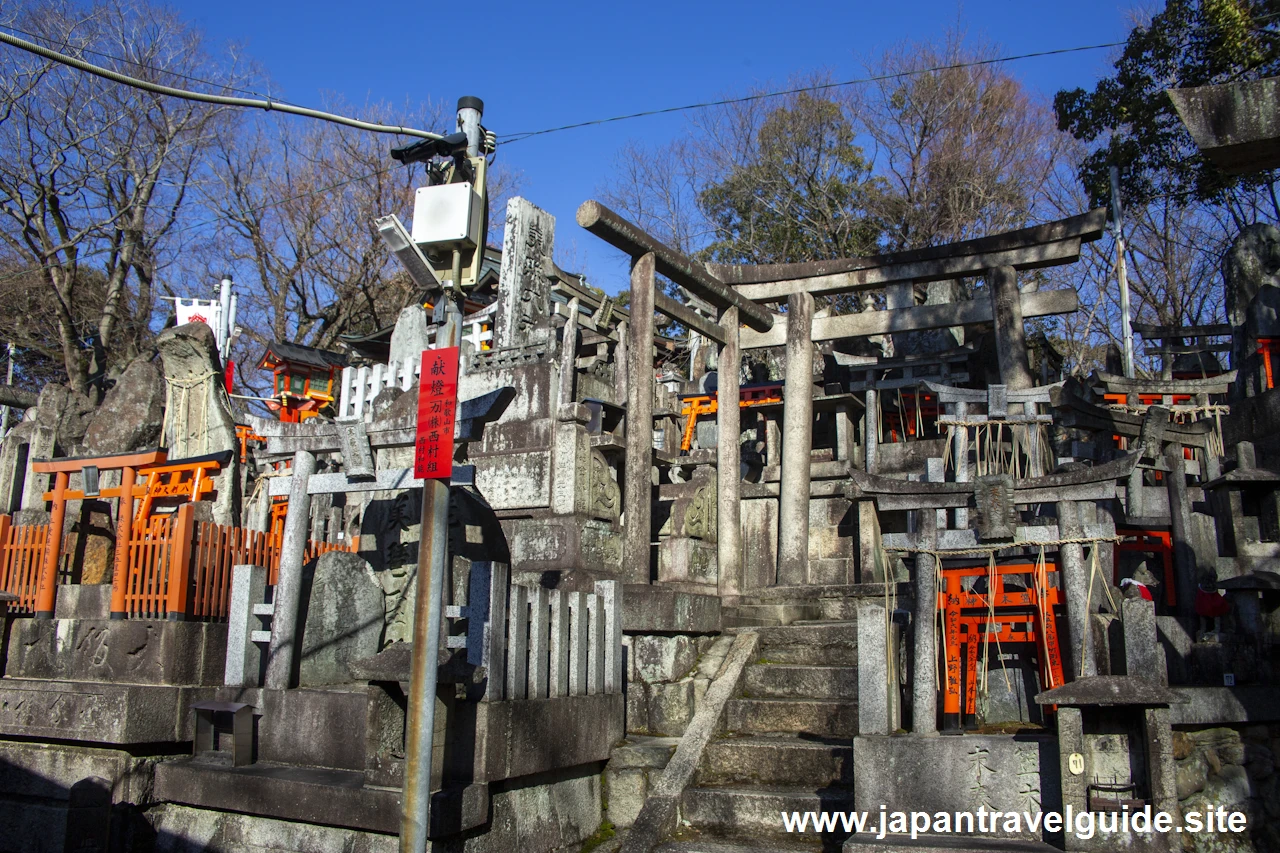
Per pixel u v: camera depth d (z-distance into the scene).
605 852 6.66
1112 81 20.06
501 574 6.19
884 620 6.03
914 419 14.39
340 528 11.20
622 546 9.37
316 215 29.17
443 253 6.03
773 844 6.16
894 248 27.20
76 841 6.75
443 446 5.63
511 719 6.10
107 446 12.63
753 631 8.92
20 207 25.08
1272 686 6.77
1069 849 5.15
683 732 7.72
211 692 7.50
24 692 7.57
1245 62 17.69
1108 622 6.07
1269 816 6.38
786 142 28.03
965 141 26.05
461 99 6.35
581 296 16.17
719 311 10.76
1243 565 7.67
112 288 26.67
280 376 24.83
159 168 26.56
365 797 5.69
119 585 7.86
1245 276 11.95
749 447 15.27
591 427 10.13
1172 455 7.85
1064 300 12.08
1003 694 6.50
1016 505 6.16
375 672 5.61
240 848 6.39
